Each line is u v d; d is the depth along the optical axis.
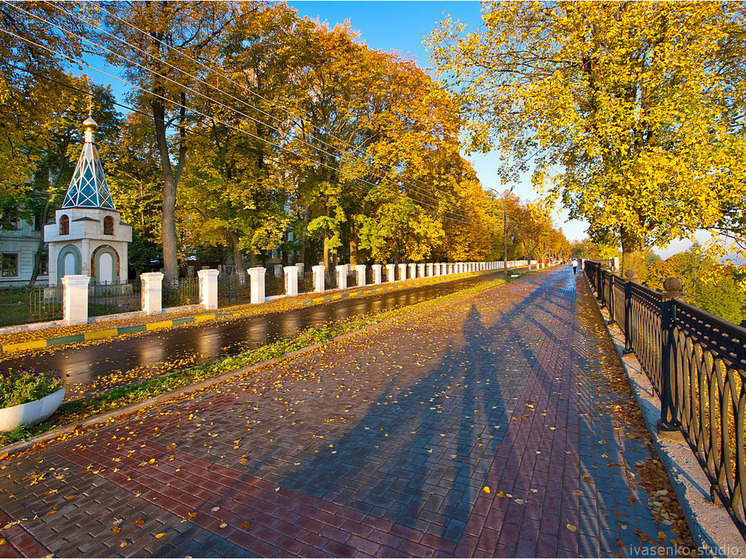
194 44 17.69
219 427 4.68
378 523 2.84
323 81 23.67
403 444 4.04
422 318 12.43
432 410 4.89
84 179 20.59
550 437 4.04
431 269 38.78
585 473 3.35
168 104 17.83
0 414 4.39
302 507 3.08
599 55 9.25
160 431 4.63
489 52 11.30
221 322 13.78
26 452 4.26
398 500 3.10
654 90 9.00
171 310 15.31
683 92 8.55
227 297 17.88
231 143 21.31
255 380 6.43
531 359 7.07
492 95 11.54
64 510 3.20
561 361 6.89
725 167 8.46
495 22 10.78
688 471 3.08
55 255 20.77
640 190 8.99
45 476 3.74
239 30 18.95
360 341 9.19
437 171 27.61
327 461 3.77
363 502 3.10
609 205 9.25
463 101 12.09
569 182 9.81
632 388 5.09
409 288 27.77
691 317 3.17
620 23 8.88
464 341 8.81
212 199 22.59
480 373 6.33
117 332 11.58
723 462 2.40
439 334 9.74
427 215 29.77
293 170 23.00
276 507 3.10
